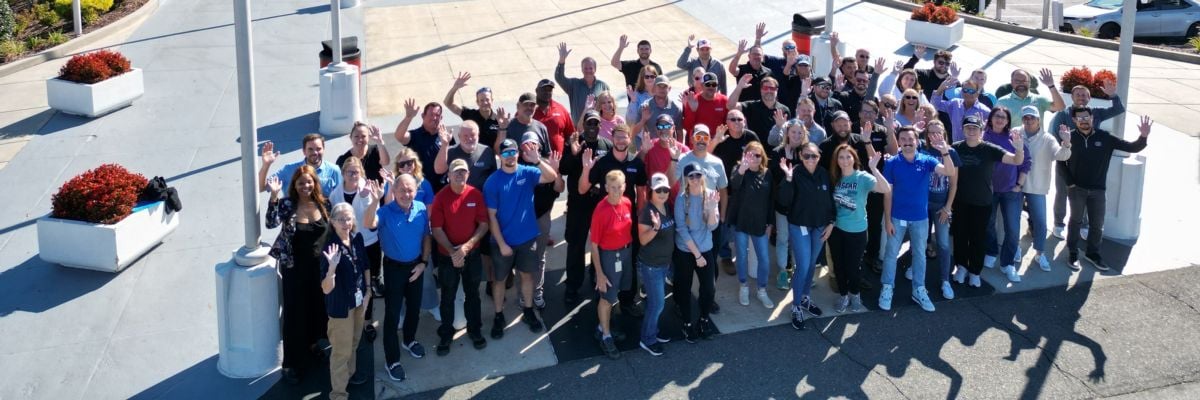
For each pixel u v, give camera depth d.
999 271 8.66
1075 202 8.54
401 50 16.12
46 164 10.76
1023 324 7.65
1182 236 9.36
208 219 9.38
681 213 6.95
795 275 7.55
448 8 19.36
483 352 7.14
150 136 11.75
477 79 14.45
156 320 7.54
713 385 6.73
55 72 14.59
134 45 16.06
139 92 13.06
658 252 6.85
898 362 7.07
